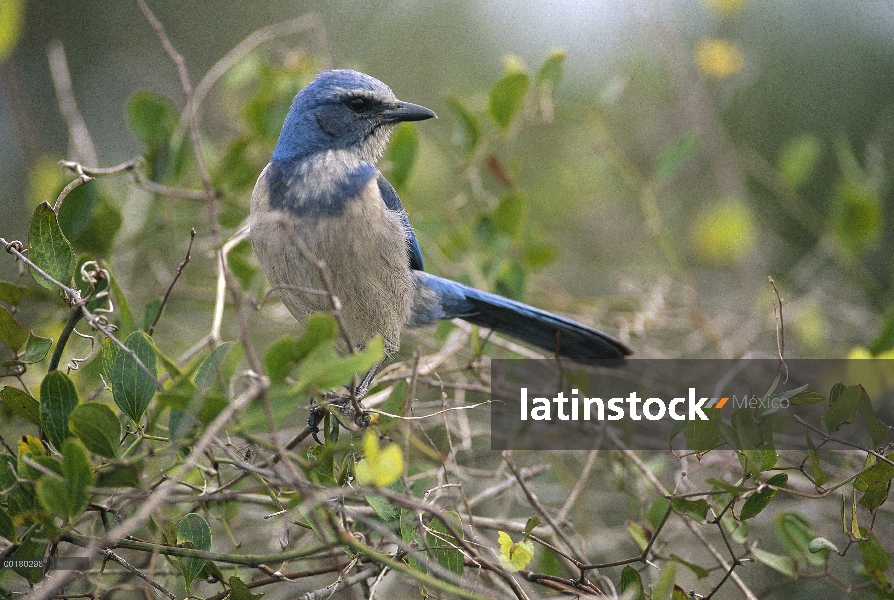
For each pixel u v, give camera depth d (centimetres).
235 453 666
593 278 1363
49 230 705
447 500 859
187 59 1540
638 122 1415
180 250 1109
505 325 1074
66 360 911
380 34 1550
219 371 588
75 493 581
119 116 1500
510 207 1100
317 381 568
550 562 857
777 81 1504
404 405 755
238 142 1072
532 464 1019
